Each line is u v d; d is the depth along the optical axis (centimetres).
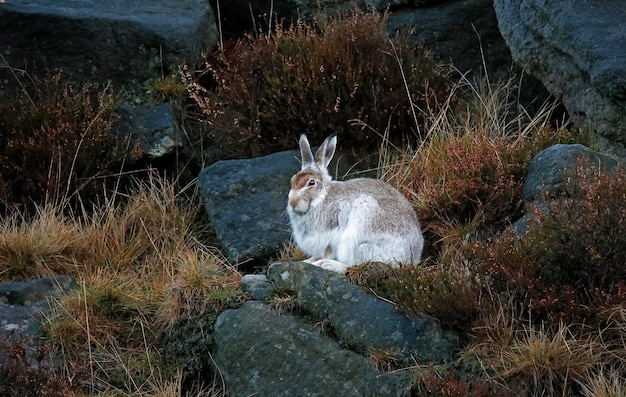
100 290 1116
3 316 1076
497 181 1180
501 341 946
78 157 1275
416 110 1330
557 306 951
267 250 1180
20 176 1255
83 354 1051
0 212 1264
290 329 1003
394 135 1328
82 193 1277
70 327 1063
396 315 977
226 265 1171
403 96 1323
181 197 1312
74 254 1198
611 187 989
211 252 1211
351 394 936
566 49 1282
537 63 1346
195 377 1041
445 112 1322
